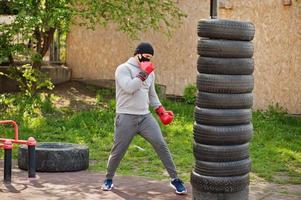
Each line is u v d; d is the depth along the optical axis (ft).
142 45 24.49
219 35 21.18
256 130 41.29
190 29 52.95
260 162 32.60
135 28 49.73
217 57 21.27
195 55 52.80
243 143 21.95
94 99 52.90
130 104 24.61
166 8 49.39
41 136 38.73
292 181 28.50
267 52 49.34
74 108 49.52
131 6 48.29
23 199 23.63
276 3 48.75
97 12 46.70
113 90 55.31
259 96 49.85
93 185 26.58
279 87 48.83
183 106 49.42
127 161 32.68
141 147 35.96
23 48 46.29
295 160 33.55
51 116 46.14
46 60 58.75
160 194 25.00
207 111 21.50
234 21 21.31
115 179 27.96
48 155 29.45
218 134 21.42
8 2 47.80
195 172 22.24
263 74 49.60
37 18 44.16
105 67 57.41
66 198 23.99
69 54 58.75
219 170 21.62
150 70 23.97
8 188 25.70
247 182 22.18
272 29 49.06
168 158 24.98
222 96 21.34
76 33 58.44
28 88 48.21
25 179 27.68
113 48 57.06
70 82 57.62
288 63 48.37
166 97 53.98
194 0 52.70
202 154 21.79
